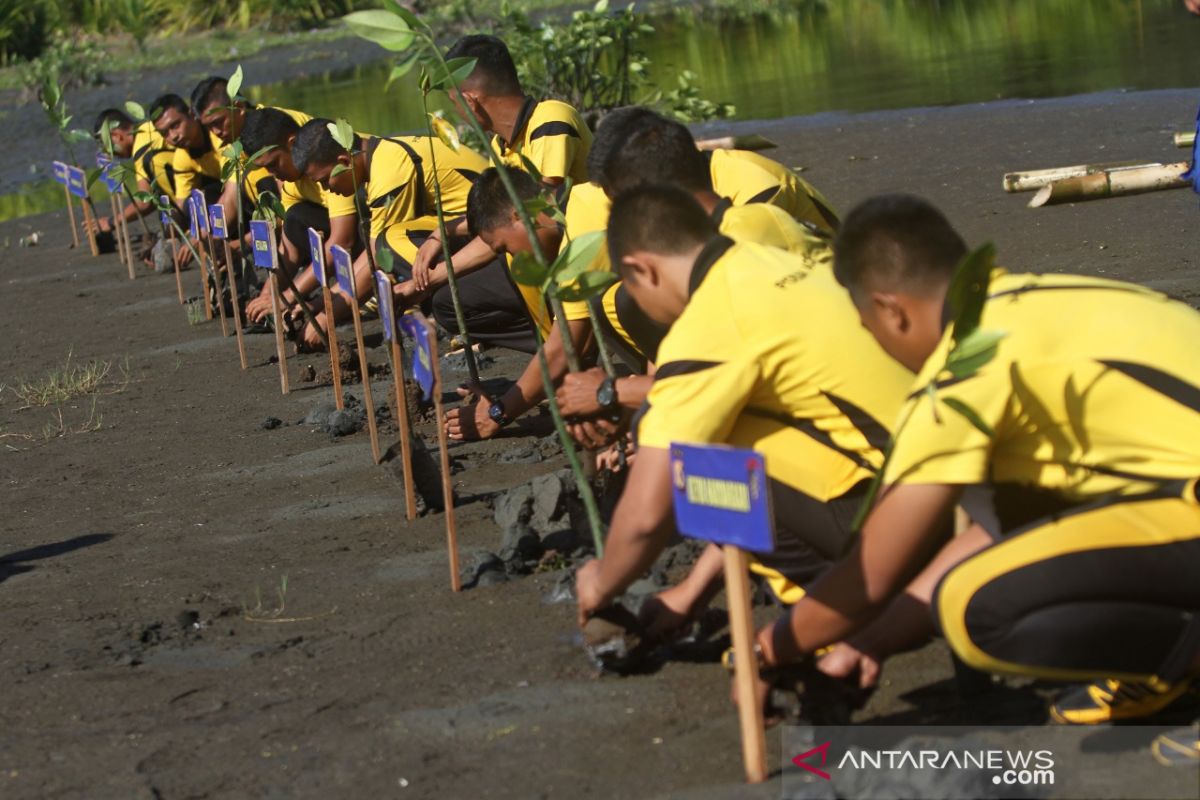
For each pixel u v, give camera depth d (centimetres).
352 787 336
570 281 435
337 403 695
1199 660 302
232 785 343
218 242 1016
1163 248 817
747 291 337
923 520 291
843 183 1134
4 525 596
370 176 764
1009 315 299
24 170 1970
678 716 355
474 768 339
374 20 400
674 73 1945
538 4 2917
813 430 348
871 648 322
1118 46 1706
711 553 380
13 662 434
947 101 1470
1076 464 301
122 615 468
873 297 304
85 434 742
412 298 720
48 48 2997
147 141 1181
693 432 330
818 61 1948
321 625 443
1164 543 295
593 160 441
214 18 3203
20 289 1209
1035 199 958
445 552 497
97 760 364
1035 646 299
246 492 602
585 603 362
